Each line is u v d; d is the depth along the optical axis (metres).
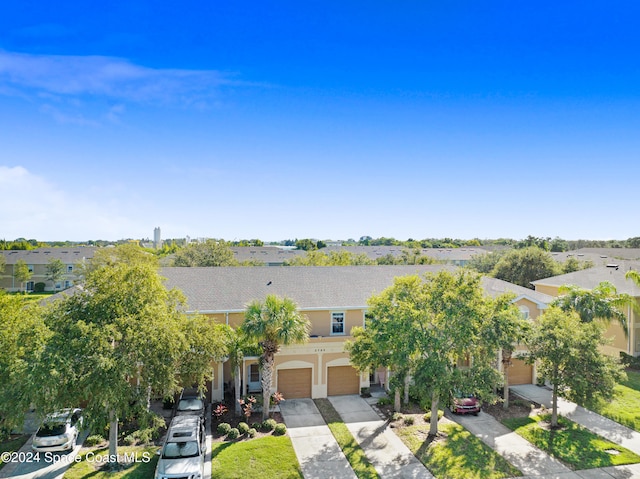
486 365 21.70
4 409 16.11
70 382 16.42
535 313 32.31
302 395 28.03
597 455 20.30
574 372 22.00
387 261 70.31
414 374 21.25
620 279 39.44
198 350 20.72
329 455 20.11
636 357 35.12
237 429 22.14
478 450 20.69
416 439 21.83
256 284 31.59
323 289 31.67
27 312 19.27
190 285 30.61
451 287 21.56
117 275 18.58
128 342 17.66
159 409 25.17
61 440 19.58
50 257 84.56
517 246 105.38
